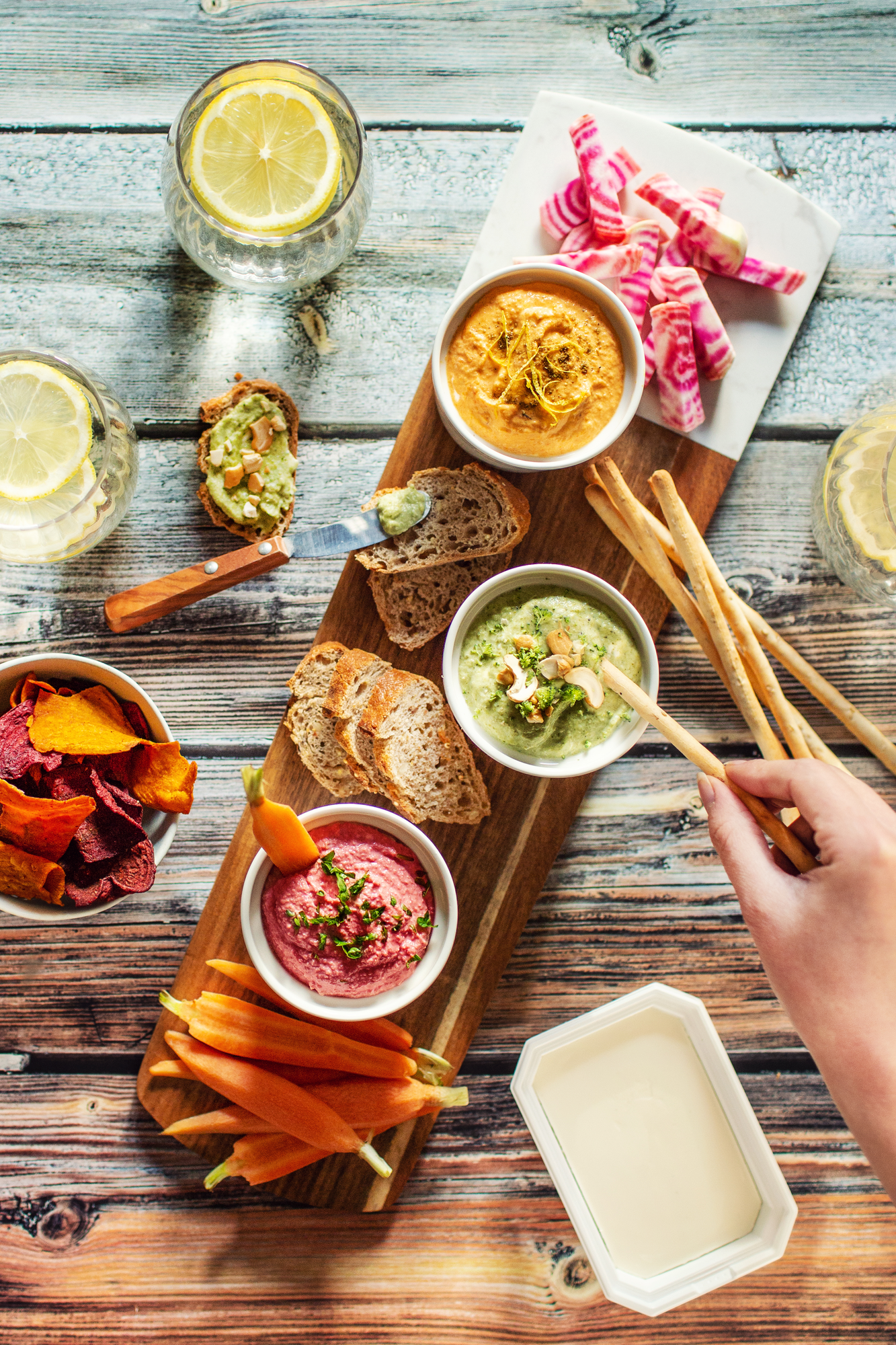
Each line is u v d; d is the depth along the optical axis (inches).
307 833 58.1
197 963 65.2
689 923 70.7
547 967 70.2
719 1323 71.1
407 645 64.9
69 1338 68.9
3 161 68.4
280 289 64.4
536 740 60.0
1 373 59.0
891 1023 51.8
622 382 61.2
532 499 66.6
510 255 67.2
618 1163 68.4
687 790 70.7
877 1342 71.1
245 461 65.7
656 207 64.7
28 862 55.5
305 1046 62.6
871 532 61.6
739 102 70.7
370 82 69.6
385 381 69.5
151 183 69.1
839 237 71.1
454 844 66.0
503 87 69.9
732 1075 65.3
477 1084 70.1
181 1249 69.5
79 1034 69.0
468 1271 70.2
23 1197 69.0
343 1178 66.8
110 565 68.8
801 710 71.2
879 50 70.9
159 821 61.4
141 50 68.8
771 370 67.6
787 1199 64.0
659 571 63.5
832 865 53.3
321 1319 69.7
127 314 68.7
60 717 57.1
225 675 69.1
